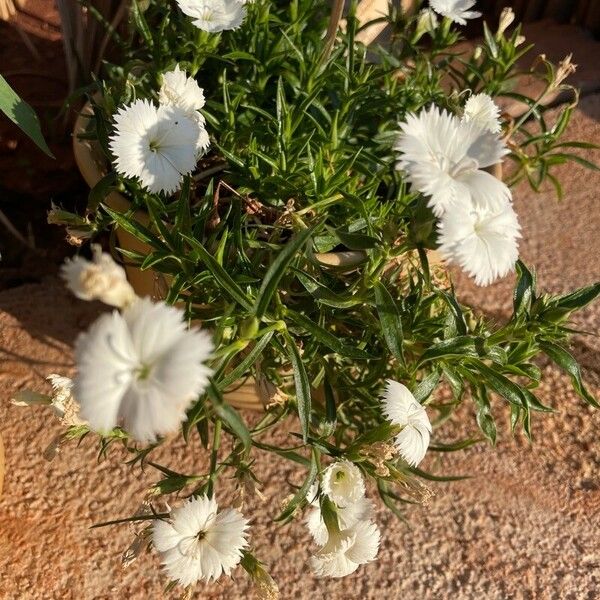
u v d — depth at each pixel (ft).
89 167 0.98
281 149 0.93
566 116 1.16
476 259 0.68
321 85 0.99
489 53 1.12
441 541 1.07
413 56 1.19
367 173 0.97
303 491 0.78
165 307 0.56
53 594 0.97
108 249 1.31
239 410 1.16
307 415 0.77
